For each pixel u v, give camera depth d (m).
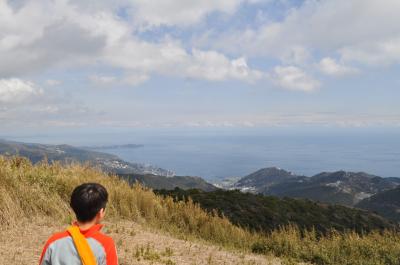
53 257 2.29
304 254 10.03
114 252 2.38
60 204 9.73
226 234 11.80
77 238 2.30
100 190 2.44
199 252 8.51
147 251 7.61
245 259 8.73
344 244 10.80
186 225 12.16
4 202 8.58
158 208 12.23
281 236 11.48
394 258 9.80
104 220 9.93
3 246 6.88
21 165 11.27
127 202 11.45
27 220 8.65
